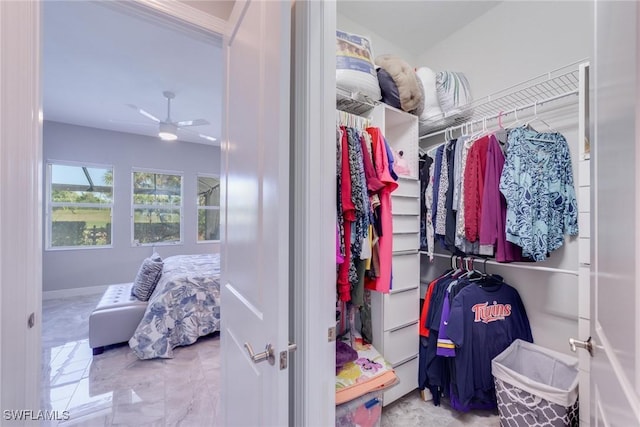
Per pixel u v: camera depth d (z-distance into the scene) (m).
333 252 0.94
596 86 0.69
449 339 1.60
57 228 4.29
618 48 0.50
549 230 1.55
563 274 1.66
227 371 1.25
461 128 2.06
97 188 4.56
